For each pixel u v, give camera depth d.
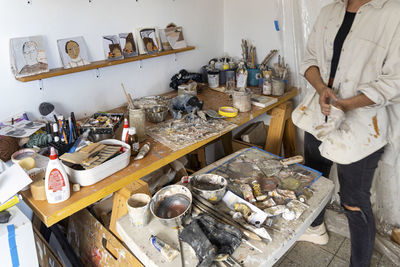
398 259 1.99
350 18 1.53
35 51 1.73
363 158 1.56
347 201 1.69
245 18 2.76
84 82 2.03
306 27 2.41
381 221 2.24
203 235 1.08
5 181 1.22
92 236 1.67
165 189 1.33
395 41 1.33
